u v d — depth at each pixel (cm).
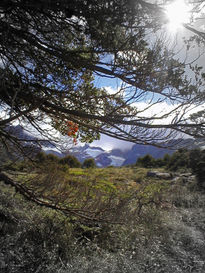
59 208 450
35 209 479
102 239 433
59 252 362
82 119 427
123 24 288
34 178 466
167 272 366
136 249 410
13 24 317
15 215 412
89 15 277
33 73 382
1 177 434
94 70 333
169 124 328
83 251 376
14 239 324
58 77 386
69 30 321
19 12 304
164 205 791
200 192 1162
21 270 274
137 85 313
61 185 468
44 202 454
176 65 309
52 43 340
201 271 382
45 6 272
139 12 282
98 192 510
